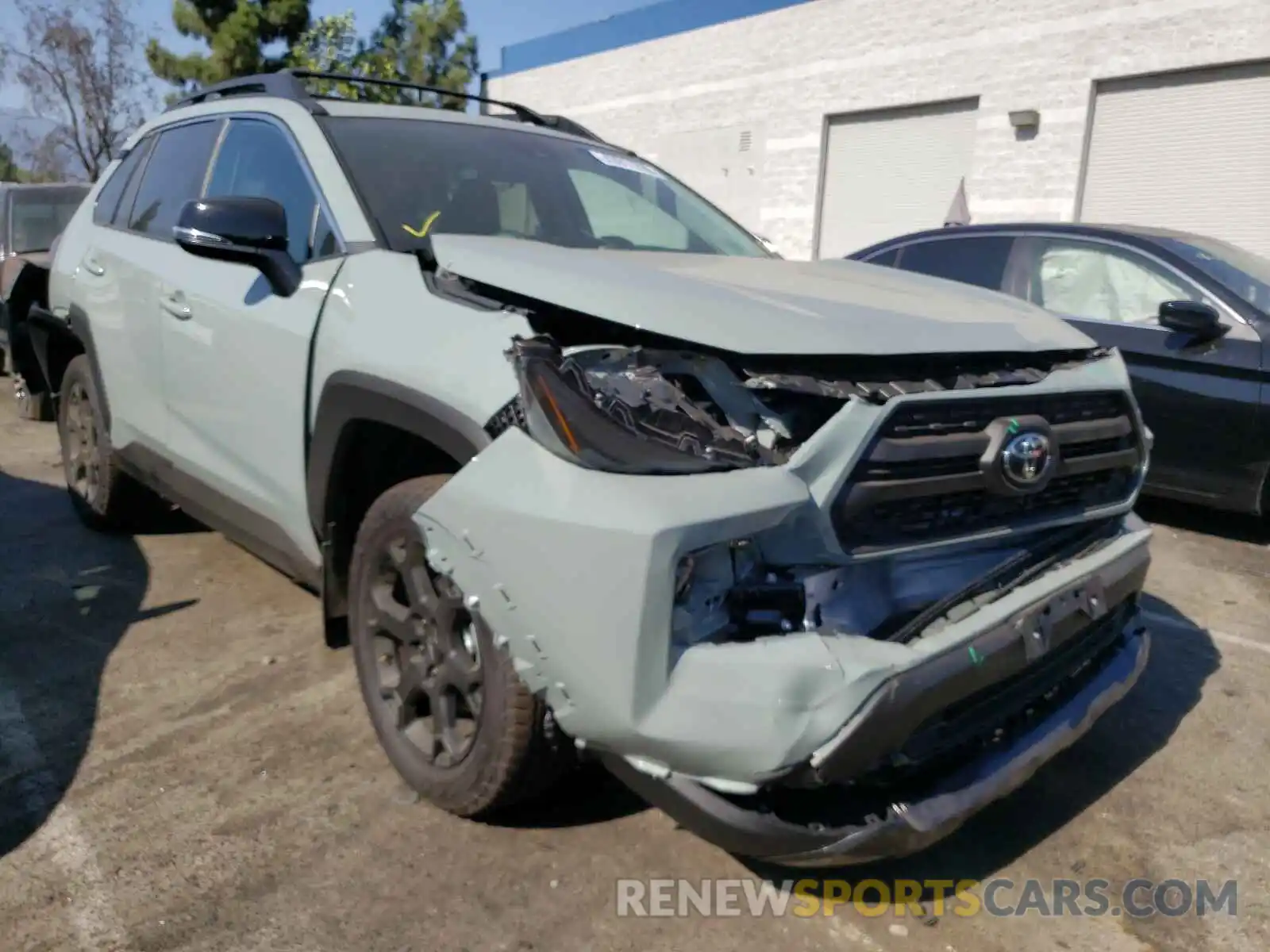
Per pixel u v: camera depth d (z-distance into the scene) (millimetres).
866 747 1952
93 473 4648
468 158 3467
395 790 2799
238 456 3312
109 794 2764
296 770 2893
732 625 2039
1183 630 4207
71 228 4777
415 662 2668
